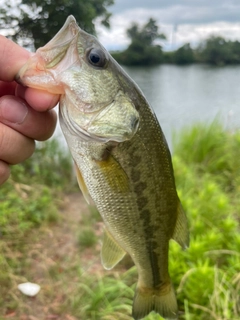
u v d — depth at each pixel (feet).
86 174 0.65
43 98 0.59
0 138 0.61
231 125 3.04
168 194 0.75
